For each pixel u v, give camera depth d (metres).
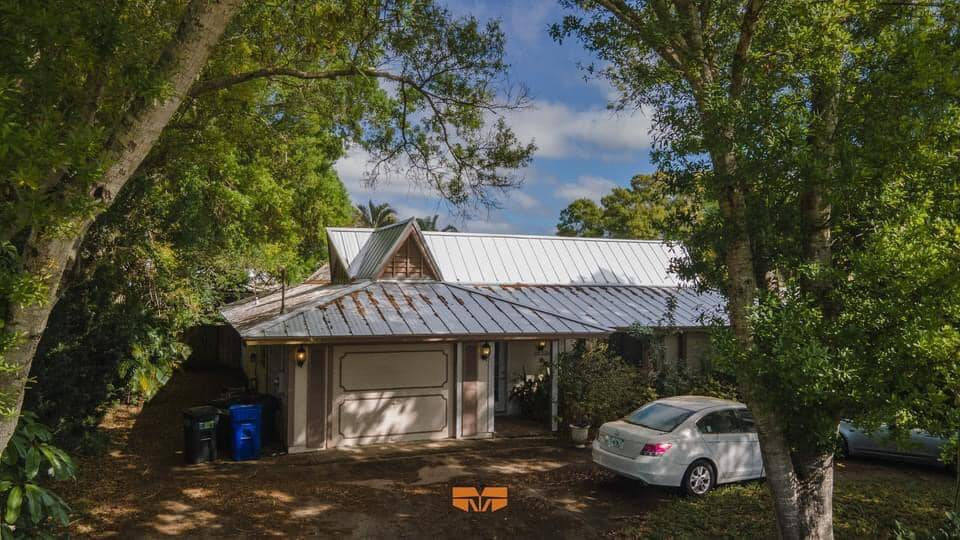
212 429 12.45
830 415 6.51
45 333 9.78
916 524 9.02
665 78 7.93
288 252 24.84
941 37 6.13
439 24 10.23
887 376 5.79
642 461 10.12
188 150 12.19
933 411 5.59
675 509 9.66
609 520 9.41
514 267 20.12
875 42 6.72
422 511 9.76
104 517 9.12
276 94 14.35
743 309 6.85
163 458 12.55
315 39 9.88
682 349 18.27
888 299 5.83
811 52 6.69
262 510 9.66
